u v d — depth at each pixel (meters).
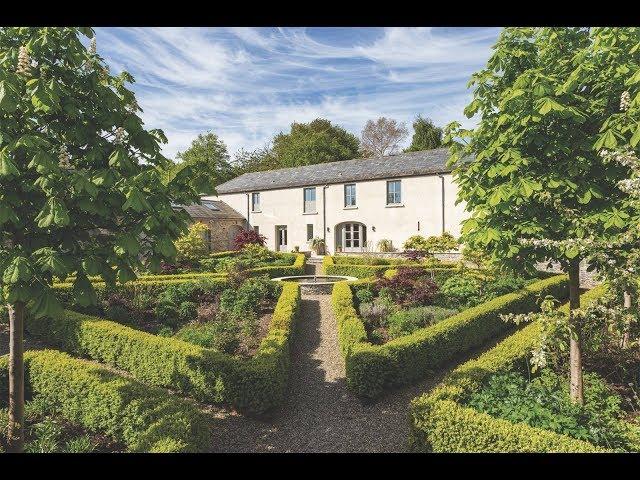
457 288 12.83
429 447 4.95
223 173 55.62
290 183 31.88
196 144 56.12
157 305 12.21
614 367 7.54
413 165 26.97
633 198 4.91
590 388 6.63
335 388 8.12
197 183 4.91
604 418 5.25
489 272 13.49
